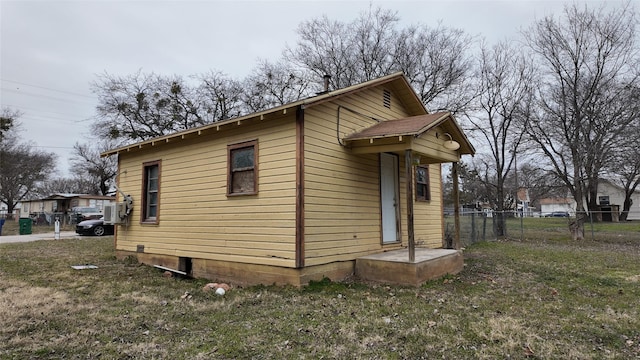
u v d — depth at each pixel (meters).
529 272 7.65
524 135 17.56
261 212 6.55
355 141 7.02
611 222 25.86
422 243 9.66
